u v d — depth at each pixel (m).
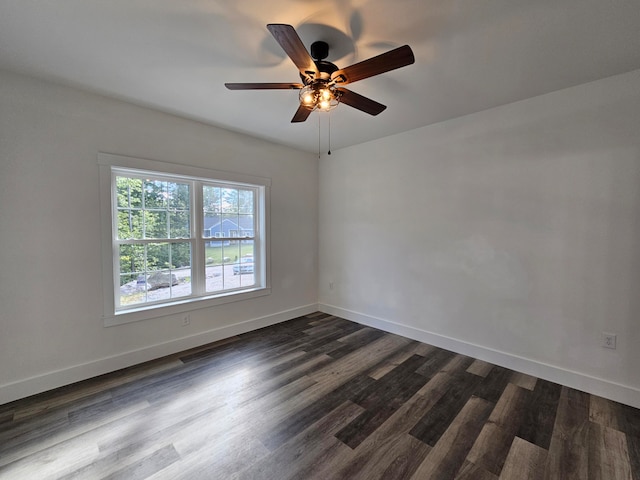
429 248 3.21
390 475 1.53
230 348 3.11
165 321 2.93
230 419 1.96
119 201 2.72
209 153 3.18
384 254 3.64
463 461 1.62
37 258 2.24
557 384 2.41
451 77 2.17
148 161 2.75
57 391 2.28
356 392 2.29
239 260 3.66
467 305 2.94
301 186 4.18
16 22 1.58
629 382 2.13
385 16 1.56
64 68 2.06
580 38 1.71
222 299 3.36
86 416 1.99
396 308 3.54
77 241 2.40
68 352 2.39
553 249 2.43
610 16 1.52
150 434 1.82
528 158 2.53
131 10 1.50
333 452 1.69
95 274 2.50
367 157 3.77
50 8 1.48
